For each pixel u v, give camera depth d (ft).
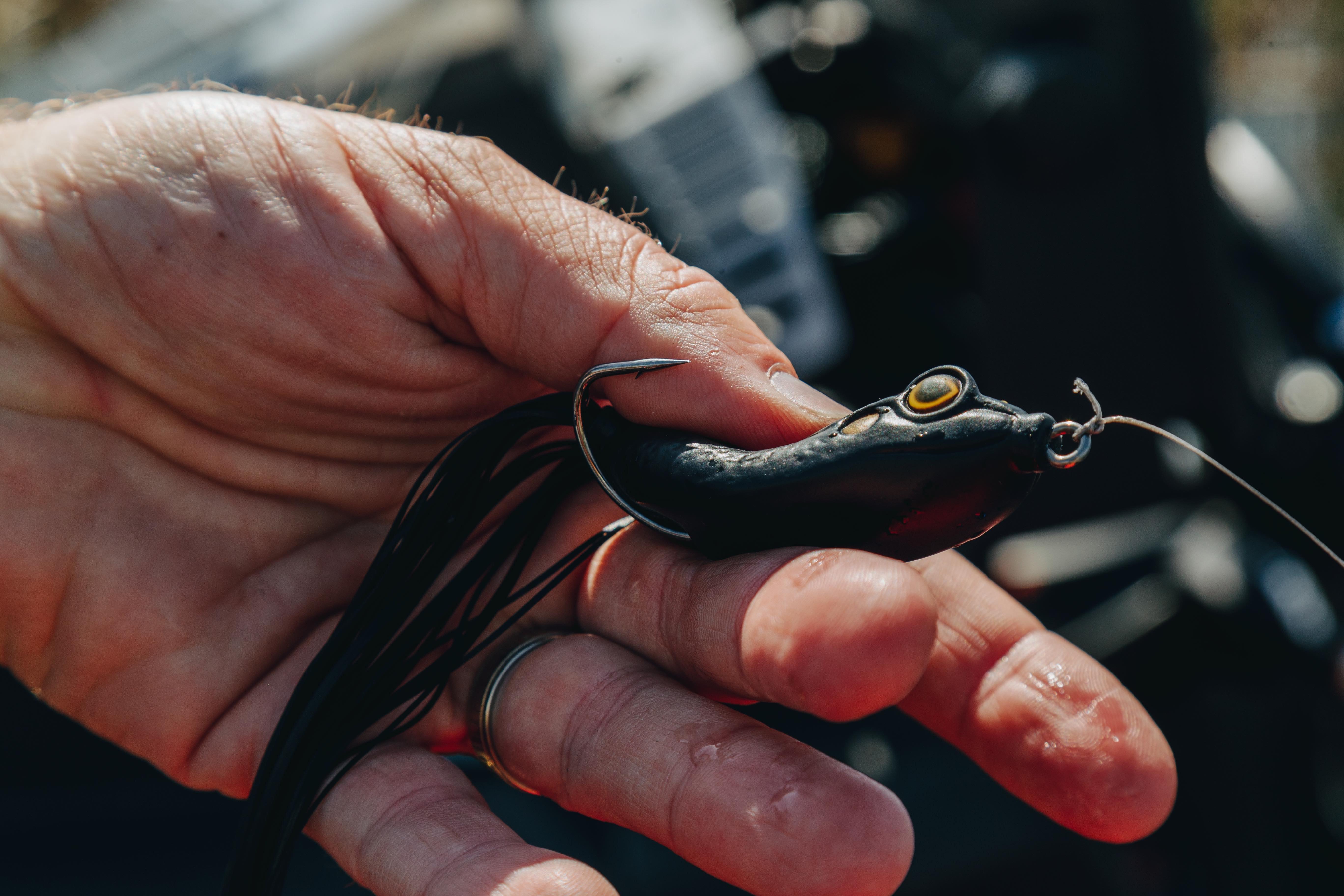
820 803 0.70
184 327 0.82
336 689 0.78
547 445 0.82
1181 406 1.14
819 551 0.71
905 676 0.69
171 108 0.83
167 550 0.85
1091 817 0.77
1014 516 1.16
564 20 1.21
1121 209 1.10
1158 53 1.07
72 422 0.83
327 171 0.82
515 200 0.82
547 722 0.78
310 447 0.86
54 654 0.85
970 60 1.13
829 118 1.23
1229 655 1.10
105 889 1.05
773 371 0.78
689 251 1.14
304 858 1.06
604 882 0.71
